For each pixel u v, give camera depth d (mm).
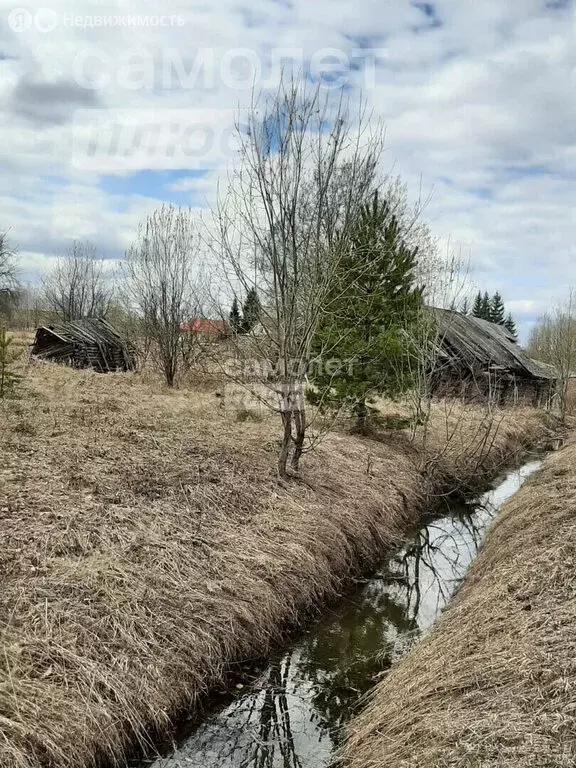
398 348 14180
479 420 19438
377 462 13445
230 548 7746
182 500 8500
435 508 13461
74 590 6000
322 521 9281
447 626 6277
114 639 5656
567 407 33344
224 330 12008
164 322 19516
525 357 35219
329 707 6016
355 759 4719
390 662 6898
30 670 4965
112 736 4887
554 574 6266
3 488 7461
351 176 10727
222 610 6637
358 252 12648
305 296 10023
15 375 11672
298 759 5246
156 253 19328
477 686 4707
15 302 42688
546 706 4203
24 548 6379
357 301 14016
